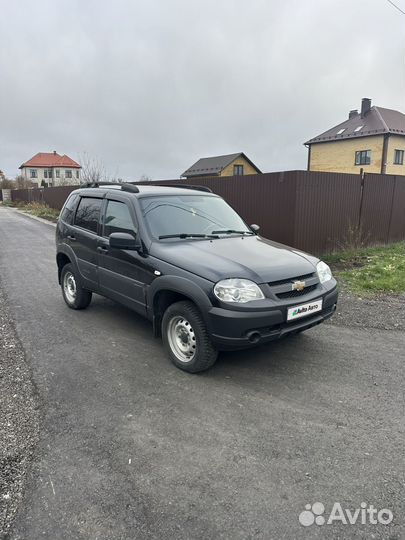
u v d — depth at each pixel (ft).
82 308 19.97
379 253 34.96
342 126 141.28
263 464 8.87
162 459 9.09
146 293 14.07
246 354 14.51
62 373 13.30
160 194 16.38
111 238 14.02
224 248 13.91
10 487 8.28
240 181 34.78
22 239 51.42
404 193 40.32
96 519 7.47
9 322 18.42
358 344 15.40
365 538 7.03
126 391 12.07
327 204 33.04
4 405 11.41
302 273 12.94
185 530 7.21
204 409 11.03
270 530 7.20
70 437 9.91
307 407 11.08
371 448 9.36
